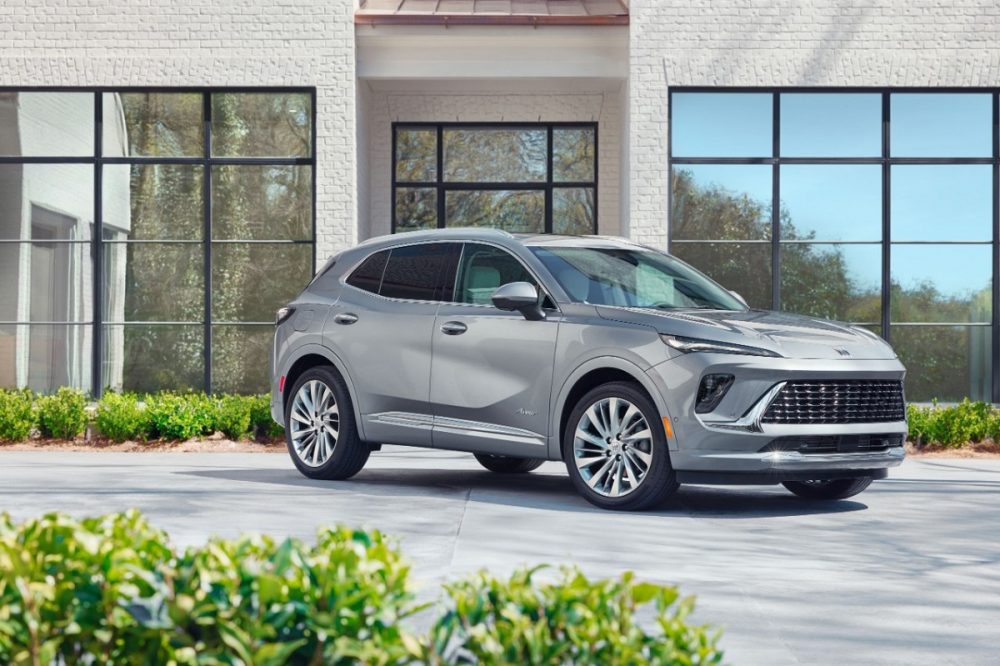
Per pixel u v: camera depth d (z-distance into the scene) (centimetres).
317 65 1596
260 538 273
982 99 1609
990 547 682
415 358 916
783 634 469
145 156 1623
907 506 861
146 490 892
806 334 822
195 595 237
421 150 1791
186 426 1302
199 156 1622
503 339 869
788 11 1584
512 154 1792
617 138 1772
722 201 1605
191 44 1600
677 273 930
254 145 1623
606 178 1778
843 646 452
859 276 1608
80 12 1600
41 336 1623
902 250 1606
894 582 577
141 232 1622
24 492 875
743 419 778
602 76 1636
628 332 810
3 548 238
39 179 1627
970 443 1309
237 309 1625
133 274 1623
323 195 1602
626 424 811
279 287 1622
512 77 1641
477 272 909
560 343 839
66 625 236
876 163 1605
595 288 865
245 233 1623
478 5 1695
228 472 1040
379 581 243
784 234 1606
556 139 1791
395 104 1778
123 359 1623
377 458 1214
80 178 1623
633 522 756
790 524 765
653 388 793
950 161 1606
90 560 244
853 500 895
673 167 1602
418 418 916
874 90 1603
